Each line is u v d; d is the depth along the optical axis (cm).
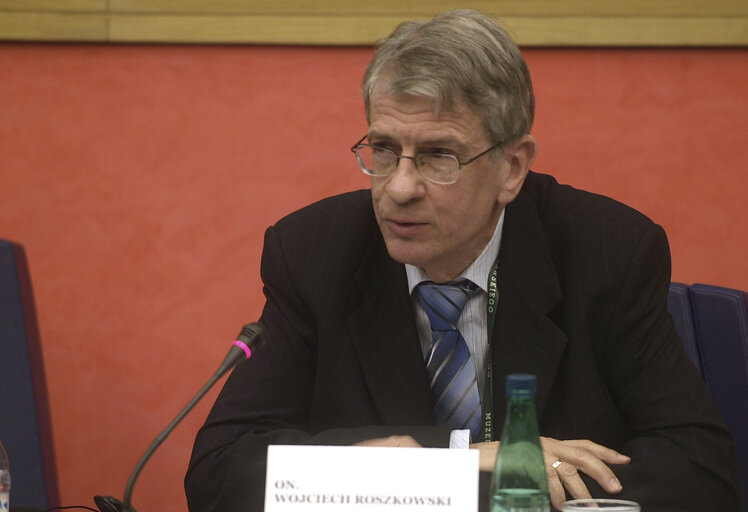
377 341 556
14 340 703
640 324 550
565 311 555
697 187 912
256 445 495
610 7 900
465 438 463
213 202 928
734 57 906
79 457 921
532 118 529
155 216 930
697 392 533
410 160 491
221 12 915
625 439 550
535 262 560
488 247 558
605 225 572
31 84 925
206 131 927
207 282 928
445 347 557
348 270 575
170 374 928
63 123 928
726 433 521
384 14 910
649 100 912
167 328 929
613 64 912
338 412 553
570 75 913
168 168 929
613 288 551
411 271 563
